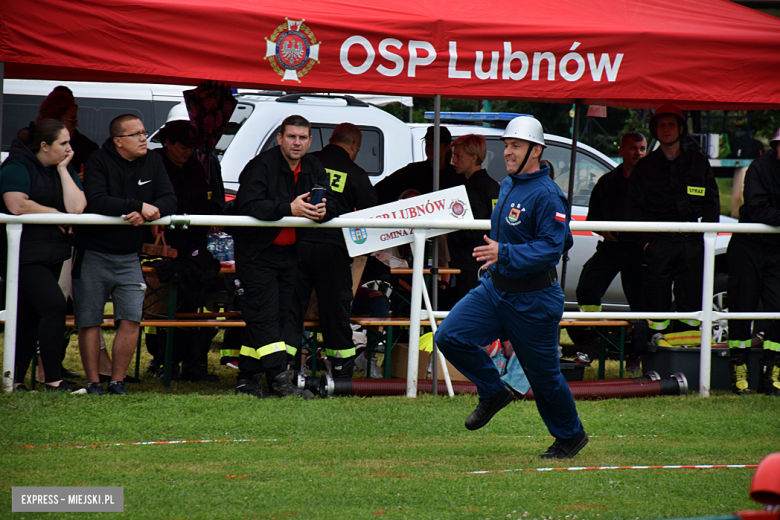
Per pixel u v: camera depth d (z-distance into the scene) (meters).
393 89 20.20
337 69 19.78
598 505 12.90
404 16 20.06
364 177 23.03
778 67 21.61
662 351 24.67
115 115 39.66
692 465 15.67
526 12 21.39
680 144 25.62
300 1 20.16
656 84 21.16
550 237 14.98
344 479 14.17
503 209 15.66
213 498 12.96
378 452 16.25
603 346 26.16
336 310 22.30
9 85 38.25
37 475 14.02
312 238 21.80
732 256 24.23
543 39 20.66
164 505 12.59
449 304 26.17
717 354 24.59
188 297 23.25
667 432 18.86
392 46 20.00
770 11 29.09
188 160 23.94
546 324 15.38
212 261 23.38
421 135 36.66
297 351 24.25
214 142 26.67
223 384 24.58
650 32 21.00
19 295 20.03
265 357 20.75
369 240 21.78
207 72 18.98
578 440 16.17
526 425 19.11
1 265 19.70
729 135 60.06
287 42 19.36
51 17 18.08
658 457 16.34
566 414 15.94
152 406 19.00
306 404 20.00
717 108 28.03
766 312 23.53
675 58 21.17
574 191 35.91
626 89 21.08
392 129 35.88
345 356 22.45
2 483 13.52
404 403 20.66
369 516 12.16
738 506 12.90
